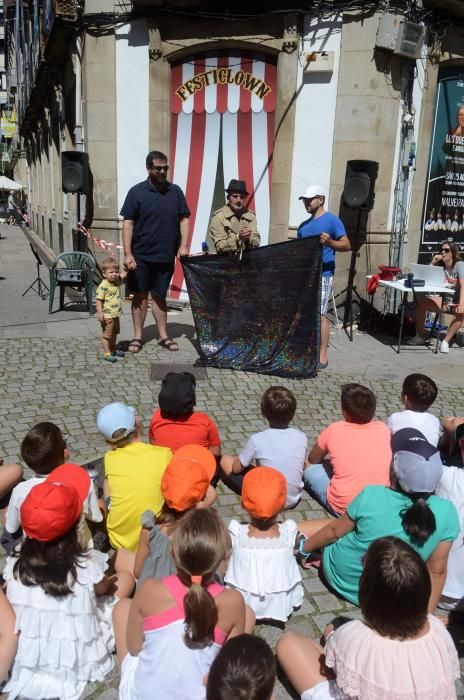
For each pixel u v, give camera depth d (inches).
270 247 240.4
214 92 344.8
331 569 120.2
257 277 243.6
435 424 148.5
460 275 279.1
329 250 250.4
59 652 92.0
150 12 331.9
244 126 344.8
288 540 112.7
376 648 75.5
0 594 95.0
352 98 313.7
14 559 98.7
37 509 91.2
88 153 364.2
